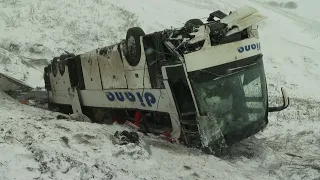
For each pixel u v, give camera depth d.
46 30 22.42
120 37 23.05
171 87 7.46
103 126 8.54
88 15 24.62
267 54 24.48
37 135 6.25
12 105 11.84
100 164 5.18
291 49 25.44
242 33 7.69
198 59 7.00
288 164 6.69
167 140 7.99
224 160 6.79
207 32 7.08
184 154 6.80
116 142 6.75
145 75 8.23
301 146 8.09
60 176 4.43
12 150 4.85
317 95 19.17
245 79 7.52
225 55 7.29
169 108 7.75
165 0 31.30
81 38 22.34
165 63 7.48
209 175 5.64
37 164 4.61
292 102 15.39
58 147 5.65
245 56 7.56
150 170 5.49
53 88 14.45
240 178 5.69
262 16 7.64
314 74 22.62
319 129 9.44
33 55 20.80
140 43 8.19
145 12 27.30
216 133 7.03
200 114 6.98
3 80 17.75
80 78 11.76
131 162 5.71
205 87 7.04
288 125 10.42
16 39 21.19
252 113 7.58
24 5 24.38
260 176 5.95
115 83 9.59
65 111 14.29
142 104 8.66
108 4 26.75
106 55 9.76
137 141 6.82
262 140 8.45
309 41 27.78
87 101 11.62
